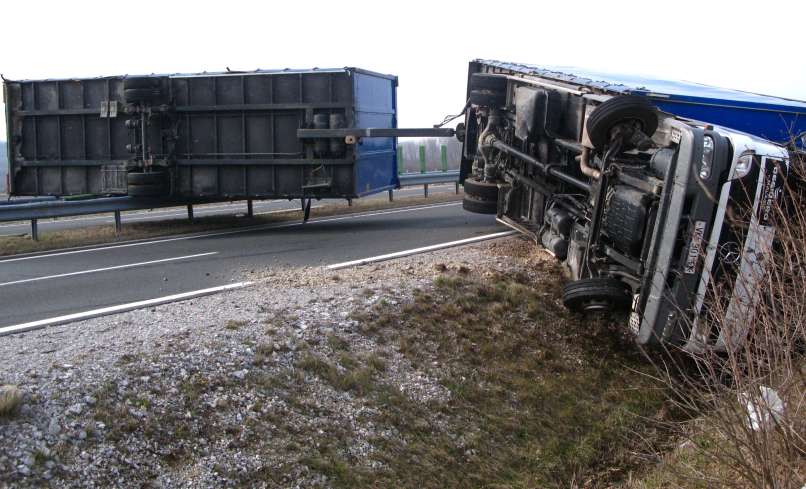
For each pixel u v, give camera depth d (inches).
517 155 378.3
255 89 532.7
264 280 339.9
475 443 229.3
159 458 183.6
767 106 302.7
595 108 283.3
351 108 517.0
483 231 497.4
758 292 171.8
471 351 275.3
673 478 197.9
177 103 548.4
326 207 713.0
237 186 548.4
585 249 294.2
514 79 390.3
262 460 191.9
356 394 231.3
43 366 211.2
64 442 177.6
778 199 228.7
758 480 156.4
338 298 294.0
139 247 480.7
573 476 226.2
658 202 247.6
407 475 206.2
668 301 236.1
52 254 462.9
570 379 274.7
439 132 494.9
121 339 239.9
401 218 614.9
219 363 224.1
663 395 264.7
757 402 156.3
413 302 295.0
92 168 573.3
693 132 232.2
